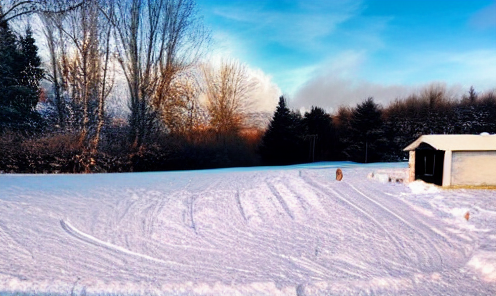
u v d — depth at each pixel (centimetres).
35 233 567
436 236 586
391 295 377
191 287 385
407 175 1184
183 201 812
